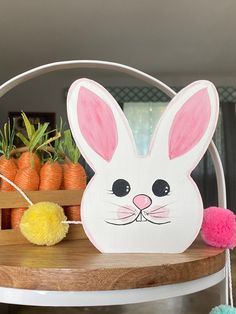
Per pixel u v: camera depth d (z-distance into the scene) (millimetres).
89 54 2859
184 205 488
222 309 477
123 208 485
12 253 482
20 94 3668
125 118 488
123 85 3789
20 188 555
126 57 2965
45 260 446
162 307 1086
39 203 527
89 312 1037
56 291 407
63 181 587
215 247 519
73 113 481
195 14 2133
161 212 486
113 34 2451
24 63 3043
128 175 487
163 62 3139
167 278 428
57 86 3697
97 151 485
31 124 604
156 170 489
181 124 490
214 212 524
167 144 490
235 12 2102
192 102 488
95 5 2002
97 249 497
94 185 487
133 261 443
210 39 2568
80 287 406
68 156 597
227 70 3463
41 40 2543
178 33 2443
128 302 416
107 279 409
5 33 2396
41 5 1990
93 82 483
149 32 2420
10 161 570
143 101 3760
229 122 3818
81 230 569
